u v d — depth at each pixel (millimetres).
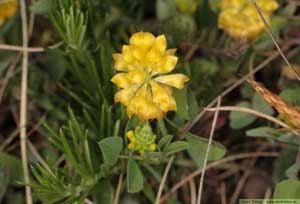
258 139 166
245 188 166
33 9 165
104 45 165
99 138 157
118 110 156
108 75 158
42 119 170
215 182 166
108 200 158
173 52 147
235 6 162
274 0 169
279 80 168
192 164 164
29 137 170
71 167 164
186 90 155
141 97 145
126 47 144
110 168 157
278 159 160
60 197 152
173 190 161
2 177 163
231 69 167
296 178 153
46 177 149
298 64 169
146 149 149
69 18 155
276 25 166
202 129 166
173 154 161
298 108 155
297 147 159
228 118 166
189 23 169
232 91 168
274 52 167
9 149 170
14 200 166
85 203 158
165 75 147
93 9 165
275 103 153
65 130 165
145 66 145
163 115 150
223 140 167
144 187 160
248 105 161
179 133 157
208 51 170
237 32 163
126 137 152
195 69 168
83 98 166
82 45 162
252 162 167
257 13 161
